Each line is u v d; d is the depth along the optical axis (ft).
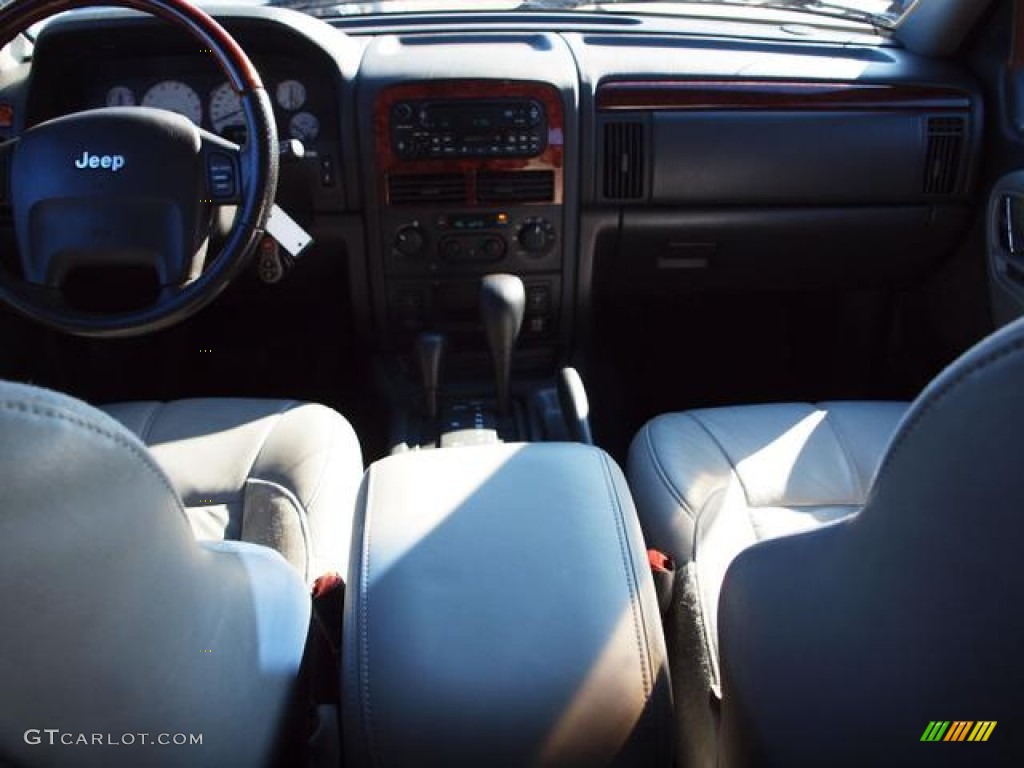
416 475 3.41
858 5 6.73
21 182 4.52
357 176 5.90
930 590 1.94
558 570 2.92
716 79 5.91
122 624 1.83
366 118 5.73
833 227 6.39
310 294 6.86
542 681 2.62
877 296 7.54
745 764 2.72
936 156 6.17
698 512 4.22
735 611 2.77
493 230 6.07
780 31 6.57
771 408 5.06
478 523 3.11
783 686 2.49
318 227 6.08
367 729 2.58
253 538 4.22
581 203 6.11
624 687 2.63
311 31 5.65
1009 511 1.71
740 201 6.21
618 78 5.86
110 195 4.47
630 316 8.05
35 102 5.78
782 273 6.93
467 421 6.10
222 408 5.05
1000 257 5.87
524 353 6.74
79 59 5.96
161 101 5.98
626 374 7.95
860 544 2.18
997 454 1.70
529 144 5.81
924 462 1.86
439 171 5.87
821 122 6.02
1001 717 1.90
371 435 6.94
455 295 6.33
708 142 6.01
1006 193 5.74
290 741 2.69
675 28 6.45
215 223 4.70
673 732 2.73
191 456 4.64
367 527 3.13
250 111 4.43
